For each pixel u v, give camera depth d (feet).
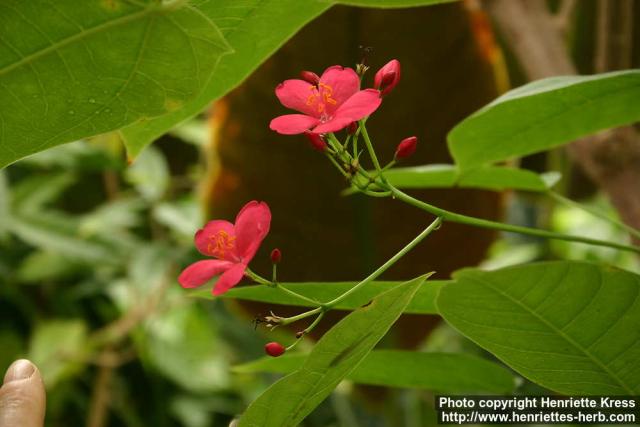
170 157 3.92
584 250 4.00
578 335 1.45
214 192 2.62
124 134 1.58
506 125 1.68
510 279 1.41
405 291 1.36
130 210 3.58
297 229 2.57
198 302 3.57
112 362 3.34
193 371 3.74
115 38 1.38
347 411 3.20
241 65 1.57
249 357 3.51
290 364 1.72
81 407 3.52
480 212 2.60
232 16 1.51
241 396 3.80
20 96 1.41
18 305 3.60
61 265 3.51
